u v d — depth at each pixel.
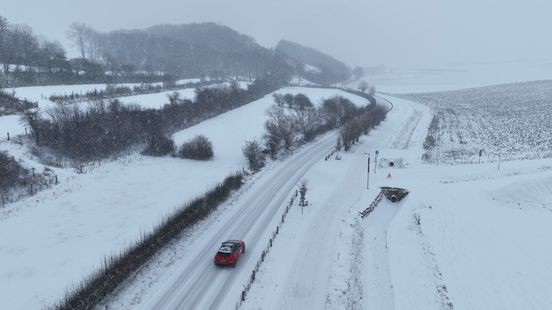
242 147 73.12
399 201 54.53
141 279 31.59
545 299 30.88
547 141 82.31
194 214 42.03
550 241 39.84
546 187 51.75
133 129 69.00
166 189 50.56
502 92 184.50
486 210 47.72
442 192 53.81
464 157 72.94
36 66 104.31
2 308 26.81
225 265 33.59
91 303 27.45
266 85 155.38
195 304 28.69
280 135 73.88
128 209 43.81
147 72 142.88
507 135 91.69
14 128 59.12
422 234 42.47
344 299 30.34
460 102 161.12
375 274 35.53
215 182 54.09
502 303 30.66
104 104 71.81
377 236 43.53
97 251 34.50
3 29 112.38
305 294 30.33
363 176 62.38
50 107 66.44
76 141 59.38
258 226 42.44
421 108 146.75
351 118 101.44
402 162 69.94
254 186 55.66
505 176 58.53
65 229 38.59
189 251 36.69
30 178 48.00
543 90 179.50
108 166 58.16
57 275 30.81
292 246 37.88
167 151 66.31
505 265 35.97
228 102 107.88
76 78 99.75
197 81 138.75
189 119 87.44
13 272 31.28
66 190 48.09
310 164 67.81
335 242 38.97
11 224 39.25
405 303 31.27
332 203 49.75
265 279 32.12
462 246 39.66
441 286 33.25
